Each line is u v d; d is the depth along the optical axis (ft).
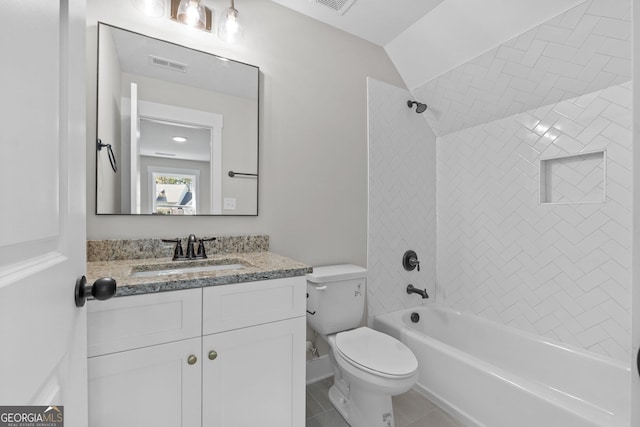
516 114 6.42
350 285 5.80
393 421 4.83
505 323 6.61
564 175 5.81
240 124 5.38
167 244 4.71
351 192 6.76
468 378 5.02
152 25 4.69
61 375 1.62
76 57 1.80
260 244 5.55
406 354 4.74
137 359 3.02
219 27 4.83
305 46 6.14
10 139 1.12
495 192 6.84
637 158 1.54
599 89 5.14
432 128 8.14
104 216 4.35
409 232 7.73
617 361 4.90
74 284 1.80
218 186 5.18
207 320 3.38
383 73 7.33
